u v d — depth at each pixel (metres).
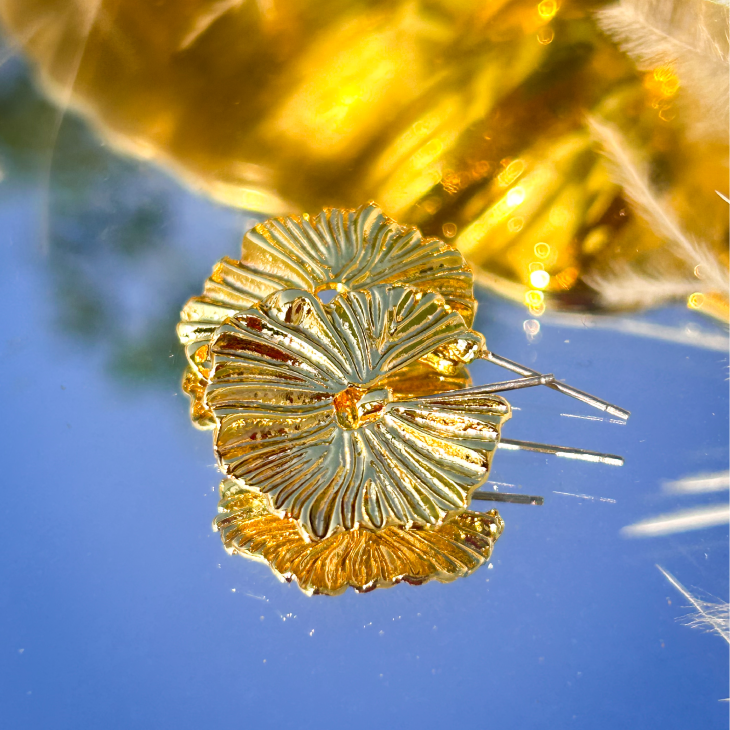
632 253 0.27
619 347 0.27
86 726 0.24
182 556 0.25
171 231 0.26
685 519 0.26
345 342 0.25
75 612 0.24
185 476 0.25
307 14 0.27
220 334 0.25
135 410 0.25
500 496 0.25
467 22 0.27
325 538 0.25
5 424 0.25
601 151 0.27
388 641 0.25
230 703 0.24
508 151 0.27
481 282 0.27
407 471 0.25
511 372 0.26
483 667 0.25
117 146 0.27
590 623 0.25
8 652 0.24
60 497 0.25
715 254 0.27
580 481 0.26
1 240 0.26
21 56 0.27
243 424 0.25
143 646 0.24
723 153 0.27
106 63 0.27
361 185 0.27
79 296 0.26
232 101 0.27
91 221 0.26
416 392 0.26
